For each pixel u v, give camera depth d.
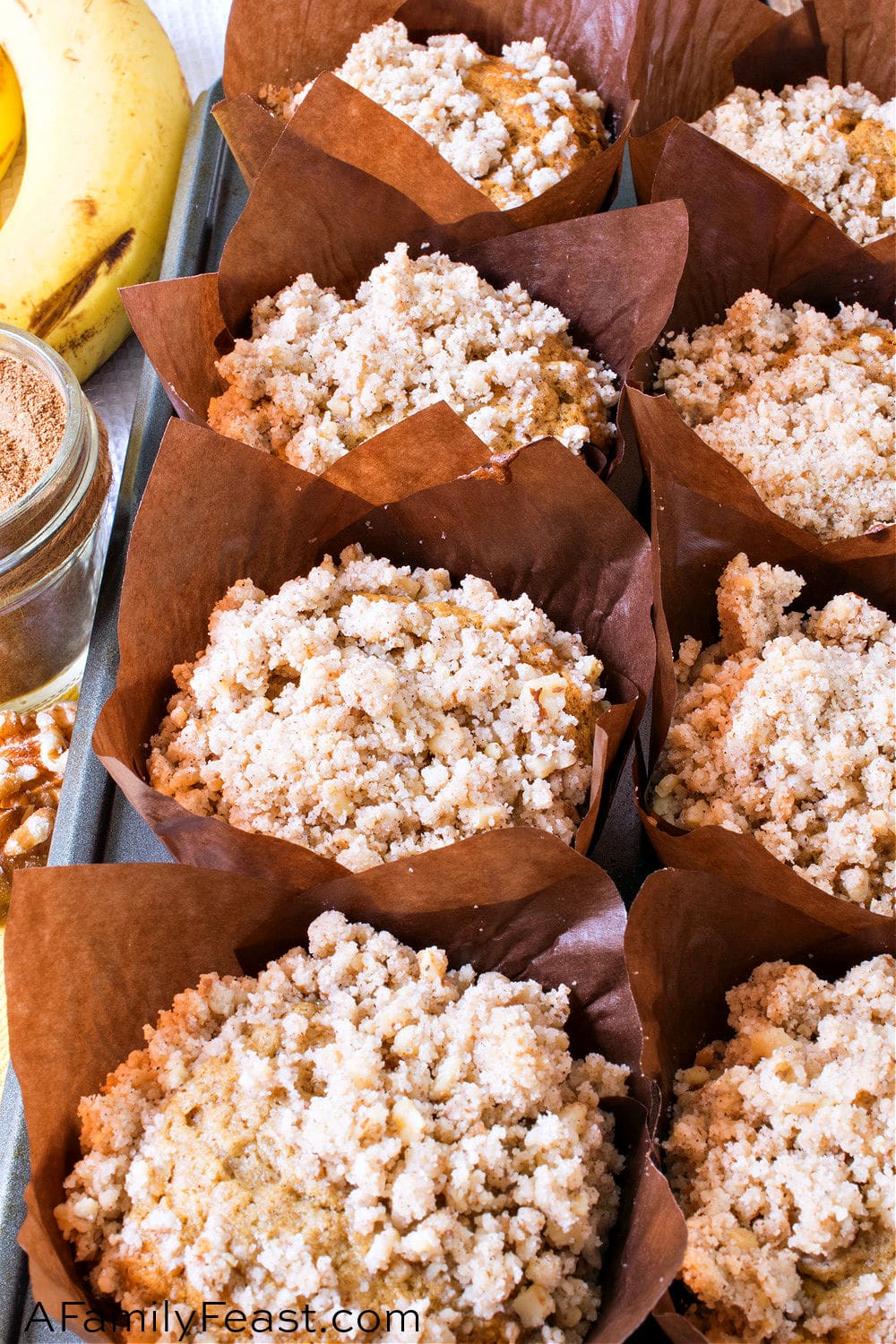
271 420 0.50
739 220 0.52
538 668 0.47
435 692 0.47
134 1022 0.44
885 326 0.52
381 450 0.48
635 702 0.47
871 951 0.45
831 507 0.49
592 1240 0.43
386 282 0.51
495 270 0.52
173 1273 0.42
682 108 0.56
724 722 0.47
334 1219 0.42
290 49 0.55
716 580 0.49
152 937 0.44
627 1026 0.44
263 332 0.51
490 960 0.45
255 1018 0.44
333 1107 0.43
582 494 0.47
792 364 0.51
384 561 0.49
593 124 0.54
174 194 0.58
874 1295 0.42
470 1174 0.42
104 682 0.50
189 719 0.47
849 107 0.55
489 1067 0.43
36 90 0.57
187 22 0.62
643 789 0.47
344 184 0.51
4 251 0.55
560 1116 0.43
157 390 0.53
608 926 0.44
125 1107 0.43
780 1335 0.42
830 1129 0.43
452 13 0.55
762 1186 0.43
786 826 0.46
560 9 0.55
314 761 0.46
